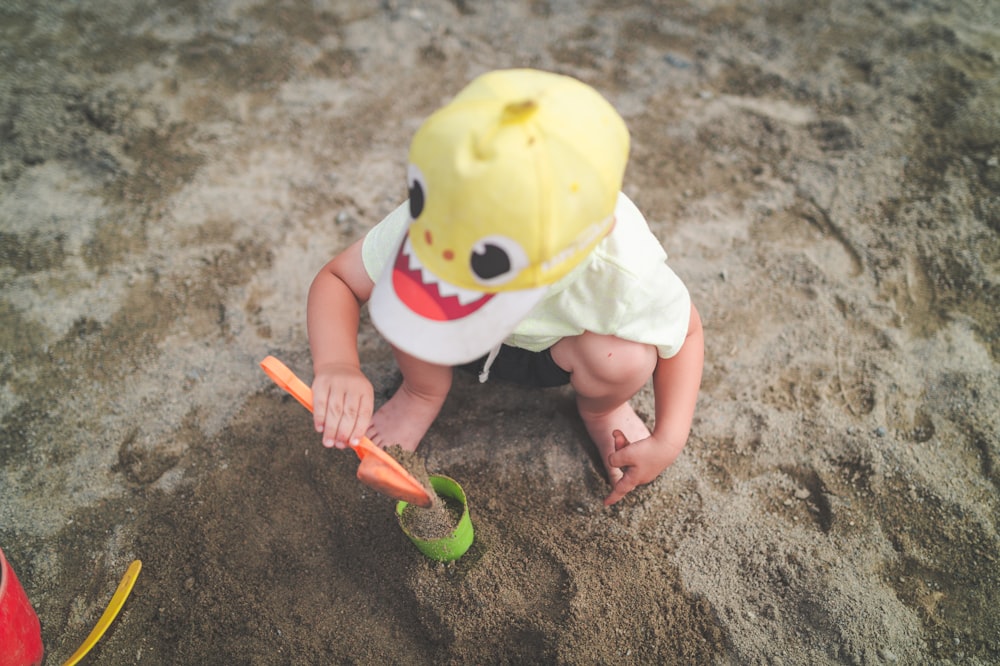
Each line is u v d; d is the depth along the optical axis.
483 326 1.13
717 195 2.35
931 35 2.83
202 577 1.58
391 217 1.48
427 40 2.83
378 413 1.76
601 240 1.25
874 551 1.64
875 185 2.35
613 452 1.59
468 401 1.87
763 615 1.56
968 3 2.97
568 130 1.04
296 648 1.50
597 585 1.56
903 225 2.25
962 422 1.84
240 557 1.61
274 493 1.70
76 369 1.92
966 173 2.37
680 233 2.24
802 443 1.81
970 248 2.19
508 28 2.89
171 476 1.73
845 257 2.18
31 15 2.80
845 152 2.45
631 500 1.71
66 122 2.44
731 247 2.21
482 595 1.53
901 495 1.72
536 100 1.05
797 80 2.70
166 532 1.64
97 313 2.03
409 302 1.15
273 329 2.01
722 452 1.80
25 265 2.12
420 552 1.59
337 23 2.87
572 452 1.77
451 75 2.71
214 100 2.57
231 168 2.38
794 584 1.59
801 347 1.99
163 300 2.06
